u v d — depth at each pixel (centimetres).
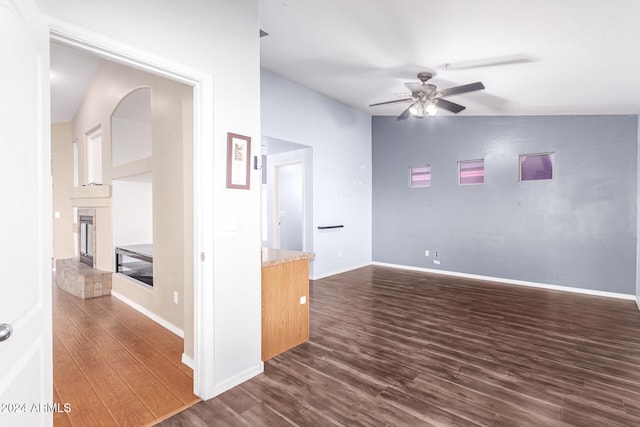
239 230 230
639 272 415
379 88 486
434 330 329
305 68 434
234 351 228
